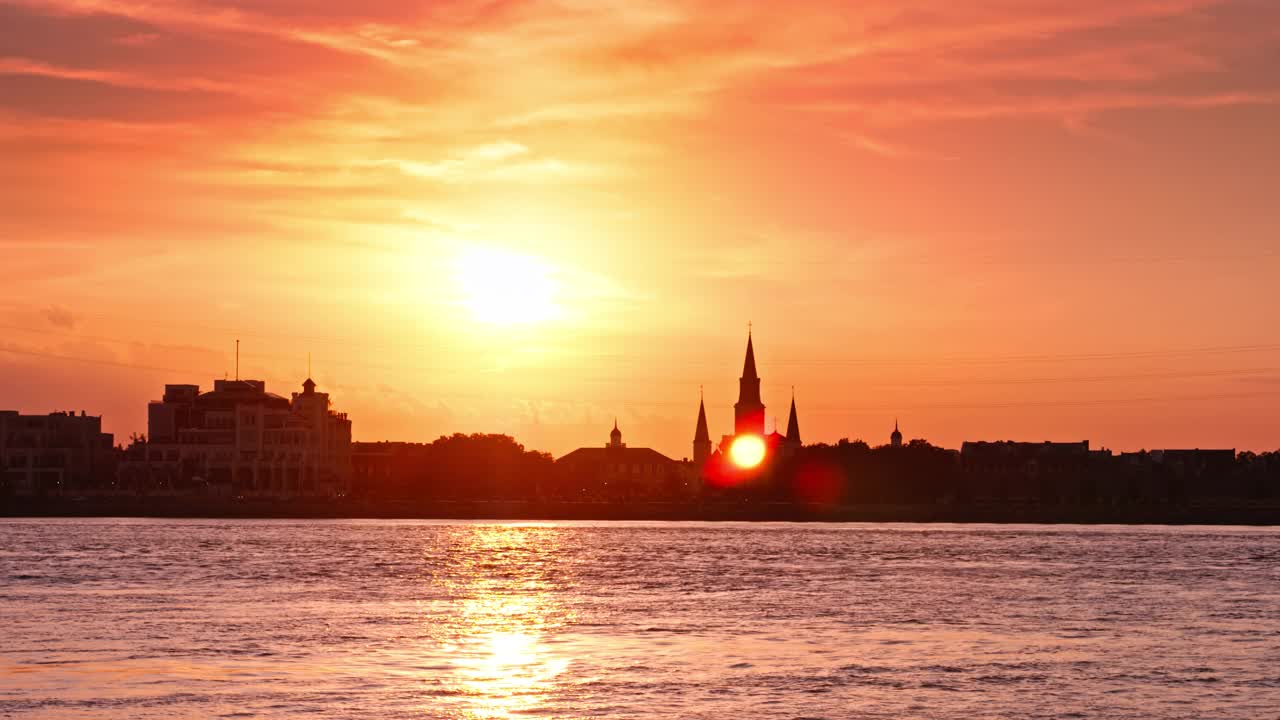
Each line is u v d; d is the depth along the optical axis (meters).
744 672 102.06
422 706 88.31
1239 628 131.62
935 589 173.88
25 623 127.50
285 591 165.00
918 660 108.56
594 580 188.12
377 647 113.38
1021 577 194.25
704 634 124.75
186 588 168.12
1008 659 109.31
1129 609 148.62
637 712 87.62
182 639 116.81
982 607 150.25
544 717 85.81
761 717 86.38
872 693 94.25
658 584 181.38
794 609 147.50
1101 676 101.44
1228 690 96.31
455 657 108.44
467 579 187.62
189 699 89.75
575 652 112.19
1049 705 90.75
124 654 107.62
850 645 117.44
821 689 95.38
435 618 135.38
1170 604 154.88
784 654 111.50
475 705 88.88
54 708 86.75
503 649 113.44
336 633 122.12
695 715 86.81
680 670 102.81
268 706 87.81
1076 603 155.25
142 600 150.88
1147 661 108.88
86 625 126.00
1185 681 99.62
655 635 123.94
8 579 180.12
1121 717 87.50
